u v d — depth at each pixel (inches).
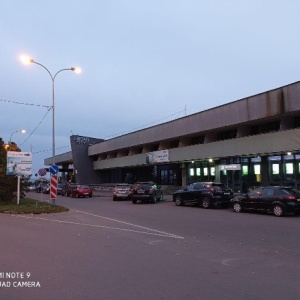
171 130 1555.1
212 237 446.3
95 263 309.3
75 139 2458.2
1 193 1063.0
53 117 1082.1
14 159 972.6
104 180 2480.3
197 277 263.6
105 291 232.5
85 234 482.6
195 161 1469.0
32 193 2186.3
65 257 334.0
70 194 1665.8
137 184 1138.7
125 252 356.8
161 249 371.2
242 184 1218.0
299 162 1023.6
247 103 1134.4
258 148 1100.5
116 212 822.5
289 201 688.4
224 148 1245.7
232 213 770.8
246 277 262.7
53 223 618.5
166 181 1760.6
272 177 1107.3
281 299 215.5
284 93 1003.9
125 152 2156.7
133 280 256.8
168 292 229.5
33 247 385.4
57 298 220.1
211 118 1301.7
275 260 317.1
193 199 946.1
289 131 992.2
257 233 475.8
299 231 492.1
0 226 577.9
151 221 632.4
